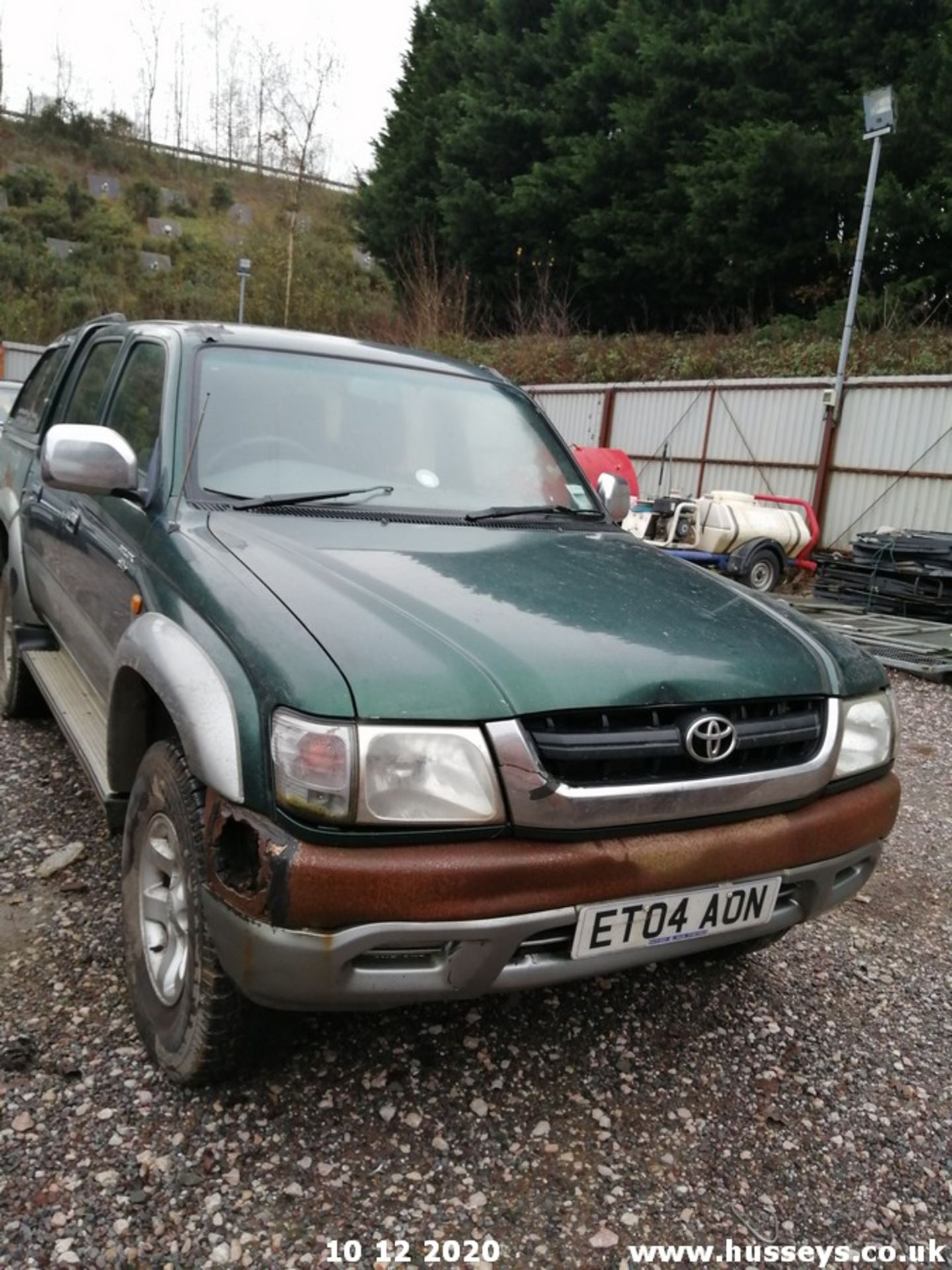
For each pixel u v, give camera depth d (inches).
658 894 86.0
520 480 138.6
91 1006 105.7
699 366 765.9
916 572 391.9
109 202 1654.8
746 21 879.1
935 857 168.4
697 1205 86.9
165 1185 83.4
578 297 1055.0
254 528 106.3
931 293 781.9
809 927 139.3
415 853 77.1
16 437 198.2
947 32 762.2
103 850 139.6
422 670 80.1
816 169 794.2
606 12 1045.8
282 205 1630.2
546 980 83.9
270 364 130.4
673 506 446.9
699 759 86.5
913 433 532.4
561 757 81.0
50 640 175.2
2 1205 80.2
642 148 944.3
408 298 1140.5
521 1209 84.5
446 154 1103.0
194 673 85.1
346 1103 94.7
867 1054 110.4
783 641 101.3
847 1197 89.3
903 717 261.6
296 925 75.9
